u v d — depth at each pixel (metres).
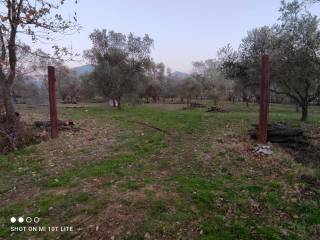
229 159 8.59
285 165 8.20
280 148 9.73
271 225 5.22
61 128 13.07
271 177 7.37
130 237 4.71
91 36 28.84
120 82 28.66
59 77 50.09
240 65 19.03
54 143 10.50
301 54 15.00
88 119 17.98
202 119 17.06
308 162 8.55
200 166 8.00
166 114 20.95
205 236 4.78
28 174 7.52
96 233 4.81
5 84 11.85
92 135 12.07
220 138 11.08
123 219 5.14
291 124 15.19
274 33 17.19
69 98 53.03
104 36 28.94
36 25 11.97
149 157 8.82
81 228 4.94
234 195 6.22
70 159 8.66
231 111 30.03
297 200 6.16
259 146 9.53
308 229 5.21
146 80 31.41
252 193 6.39
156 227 4.94
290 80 16.19
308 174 7.49
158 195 6.02
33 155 9.12
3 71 11.81
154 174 7.31
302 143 10.18
